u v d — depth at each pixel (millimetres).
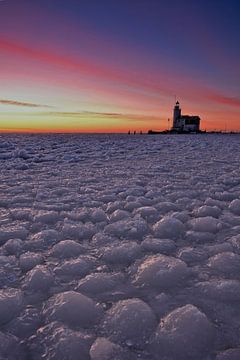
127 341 1496
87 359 1386
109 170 8445
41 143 27234
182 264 2260
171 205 4195
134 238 3014
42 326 1632
